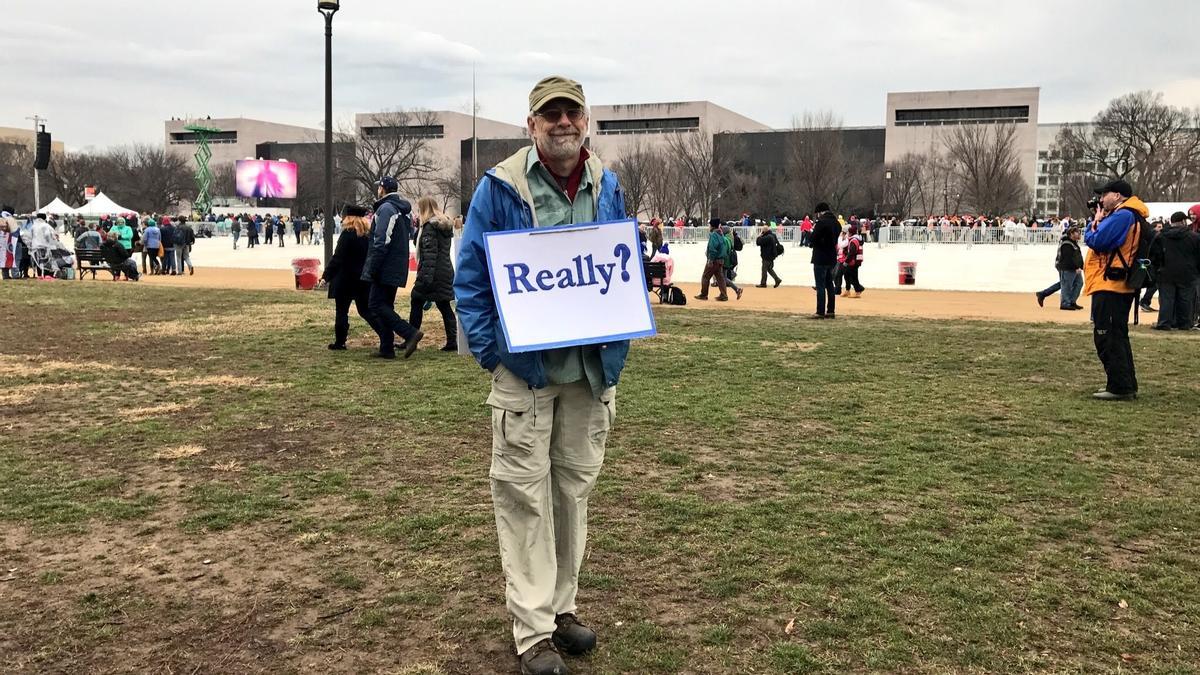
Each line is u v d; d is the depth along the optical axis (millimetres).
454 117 108438
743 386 8070
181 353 9922
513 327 2887
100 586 3676
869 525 4379
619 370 3084
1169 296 12820
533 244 2953
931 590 3617
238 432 6250
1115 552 4047
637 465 5461
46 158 45250
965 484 5066
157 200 95625
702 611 3453
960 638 3215
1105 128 90438
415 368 8906
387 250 9227
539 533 3049
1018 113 95750
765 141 95750
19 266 23047
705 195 84750
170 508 4629
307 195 90500
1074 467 5398
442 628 3314
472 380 8234
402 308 14883
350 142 93625
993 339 11367
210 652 3123
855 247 18984
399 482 5094
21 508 4605
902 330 12336
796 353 10102
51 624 3334
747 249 45562
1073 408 7141
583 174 3115
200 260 35062
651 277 17125
